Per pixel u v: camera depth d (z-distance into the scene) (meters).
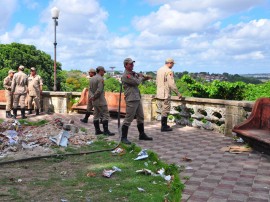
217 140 8.53
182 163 6.30
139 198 4.40
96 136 8.89
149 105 12.14
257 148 7.30
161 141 8.41
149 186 4.90
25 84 12.84
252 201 4.41
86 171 5.79
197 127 10.45
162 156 6.85
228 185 5.04
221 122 9.73
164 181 5.20
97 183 5.11
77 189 4.84
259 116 8.09
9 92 13.04
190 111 10.92
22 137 8.02
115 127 10.62
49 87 42.31
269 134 7.31
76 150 7.34
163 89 9.76
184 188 4.90
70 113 14.37
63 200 4.38
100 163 6.32
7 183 5.12
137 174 5.55
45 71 42.38
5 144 7.32
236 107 8.84
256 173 5.65
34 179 5.34
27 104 14.02
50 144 7.67
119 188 4.86
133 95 8.08
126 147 7.40
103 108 9.10
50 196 4.57
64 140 7.90
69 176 5.52
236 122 8.85
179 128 10.41
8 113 13.06
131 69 8.18
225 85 14.77
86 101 14.51
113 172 5.58
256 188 4.90
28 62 40.38
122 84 8.23
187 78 15.45
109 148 7.51
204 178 5.38
